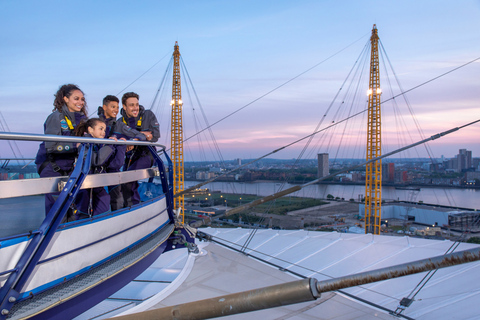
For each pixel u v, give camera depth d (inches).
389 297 305.9
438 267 70.7
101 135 160.4
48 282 118.3
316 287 76.3
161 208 219.5
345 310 191.8
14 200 265.0
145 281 368.8
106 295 152.5
